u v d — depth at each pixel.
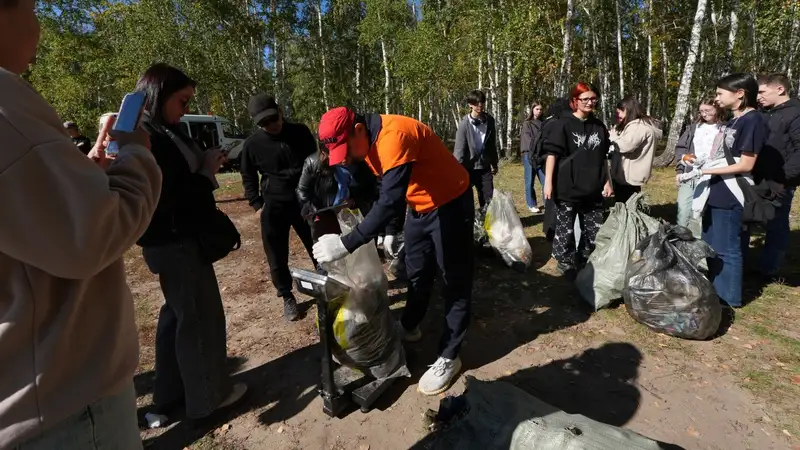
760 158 3.49
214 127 15.40
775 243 3.80
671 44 19.61
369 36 20.31
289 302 3.52
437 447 1.97
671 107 23.84
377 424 2.35
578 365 2.77
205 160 2.14
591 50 19.16
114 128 1.10
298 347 3.12
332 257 2.15
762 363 2.70
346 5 22.28
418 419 2.37
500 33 13.73
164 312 2.39
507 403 1.97
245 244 5.64
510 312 3.49
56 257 0.84
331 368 2.35
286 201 3.37
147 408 2.54
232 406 2.53
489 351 2.98
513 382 2.64
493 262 4.48
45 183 0.83
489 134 5.40
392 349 2.53
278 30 19.11
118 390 1.07
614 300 3.50
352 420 2.39
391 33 20.03
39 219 0.82
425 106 23.94
